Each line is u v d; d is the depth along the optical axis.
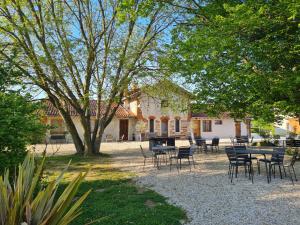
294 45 7.36
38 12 15.52
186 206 7.04
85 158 17.48
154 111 36.06
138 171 12.50
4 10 14.84
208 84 10.44
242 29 7.37
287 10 6.78
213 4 9.58
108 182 10.17
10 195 2.89
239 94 9.75
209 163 14.30
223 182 9.74
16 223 2.69
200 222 5.96
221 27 7.57
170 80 17.53
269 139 24.94
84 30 17.20
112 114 19.78
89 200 7.71
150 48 16.56
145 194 8.28
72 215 2.95
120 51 16.47
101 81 17.17
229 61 7.94
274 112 9.41
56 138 30.17
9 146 5.70
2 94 6.07
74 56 16.31
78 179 2.92
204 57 8.20
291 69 8.12
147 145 28.09
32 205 2.80
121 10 10.72
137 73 16.95
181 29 10.23
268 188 8.81
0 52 13.35
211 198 7.73
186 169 12.61
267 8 7.09
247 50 7.61
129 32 16.78
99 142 19.34
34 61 15.45
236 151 11.09
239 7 6.94
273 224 5.77
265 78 7.94
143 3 10.30
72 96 17.97
